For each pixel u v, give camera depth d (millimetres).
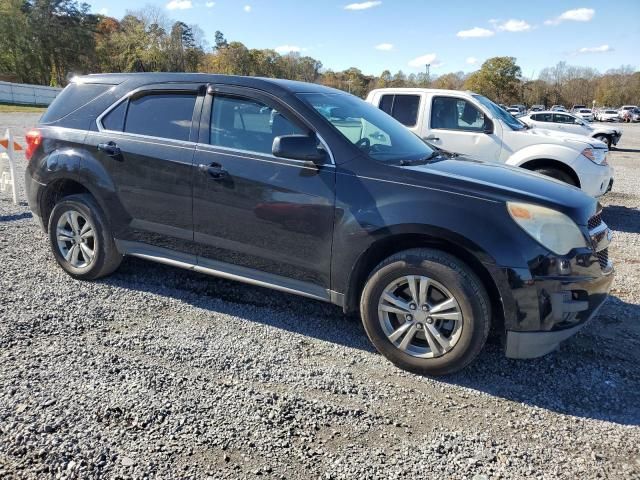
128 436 2633
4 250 5426
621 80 100812
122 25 84125
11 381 3051
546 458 2623
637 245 6844
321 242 3555
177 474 2395
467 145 8164
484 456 2619
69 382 3076
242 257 3904
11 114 31578
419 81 104812
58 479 2332
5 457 2451
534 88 99000
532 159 7789
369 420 2877
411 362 3369
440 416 2951
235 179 3801
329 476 2428
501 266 3086
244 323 4008
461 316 3186
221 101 4000
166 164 4074
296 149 3432
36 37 67250
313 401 3023
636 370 3516
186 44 81688
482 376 3393
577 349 3771
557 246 3129
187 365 3346
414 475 2459
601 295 3322
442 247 3381
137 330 3795
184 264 4191
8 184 8398
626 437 2809
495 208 3172
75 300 4230
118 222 4391
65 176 4531
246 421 2805
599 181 7727
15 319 3826
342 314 4242
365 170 3473
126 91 4438
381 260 3590
